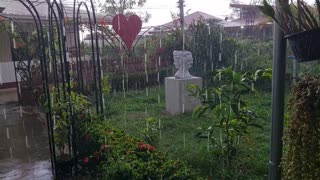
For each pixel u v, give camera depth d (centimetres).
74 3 427
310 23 135
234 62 915
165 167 243
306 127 142
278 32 179
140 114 625
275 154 190
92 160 338
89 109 441
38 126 616
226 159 332
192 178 230
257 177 304
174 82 620
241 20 1311
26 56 873
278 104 185
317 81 140
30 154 455
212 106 333
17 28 893
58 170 361
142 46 1228
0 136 556
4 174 383
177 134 464
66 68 372
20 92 848
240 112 321
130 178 243
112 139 331
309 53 138
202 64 949
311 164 143
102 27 966
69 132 373
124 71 1037
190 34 1044
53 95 399
